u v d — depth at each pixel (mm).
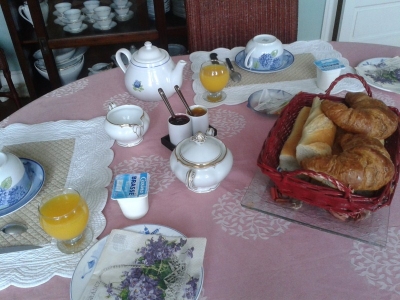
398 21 2258
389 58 1147
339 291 562
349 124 703
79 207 632
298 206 697
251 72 1151
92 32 1938
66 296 574
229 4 1372
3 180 705
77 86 1146
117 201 708
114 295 558
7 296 581
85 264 607
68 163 841
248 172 789
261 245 636
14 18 1866
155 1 1823
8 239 667
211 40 1424
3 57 1539
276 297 559
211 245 641
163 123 957
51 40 1897
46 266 618
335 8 2201
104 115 1004
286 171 666
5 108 2371
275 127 756
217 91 1030
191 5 1351
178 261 602
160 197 739
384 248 617
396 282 568
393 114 728
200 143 703
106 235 666
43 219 615
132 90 1025
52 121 987
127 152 866
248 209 702
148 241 634
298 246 631
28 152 880
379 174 599
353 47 1249
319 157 643
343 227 654
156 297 552
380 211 676
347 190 580
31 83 2070
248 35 1438
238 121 945
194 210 708
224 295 565
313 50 1237
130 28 1947
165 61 1005
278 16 1414
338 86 1037
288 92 1038
